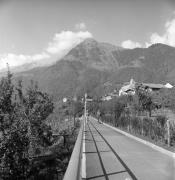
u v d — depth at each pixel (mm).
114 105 39781
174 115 26516
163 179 7555
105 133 25609
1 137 10344
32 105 14703
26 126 11875
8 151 10242
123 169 8898
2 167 10195
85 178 7516
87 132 26844
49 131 16312
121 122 32406
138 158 11109
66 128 30891
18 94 14125
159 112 33688
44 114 15047
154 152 12867
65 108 74812
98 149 13945
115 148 14375
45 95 15352
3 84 12094
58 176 13078
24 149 11102
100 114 56438
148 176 7910
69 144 21484
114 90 153250
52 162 15375
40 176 12891
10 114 11500
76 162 6242
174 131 15812
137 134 22000
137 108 36094
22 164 11172
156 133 17766
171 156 11656
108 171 8562
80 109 84188
